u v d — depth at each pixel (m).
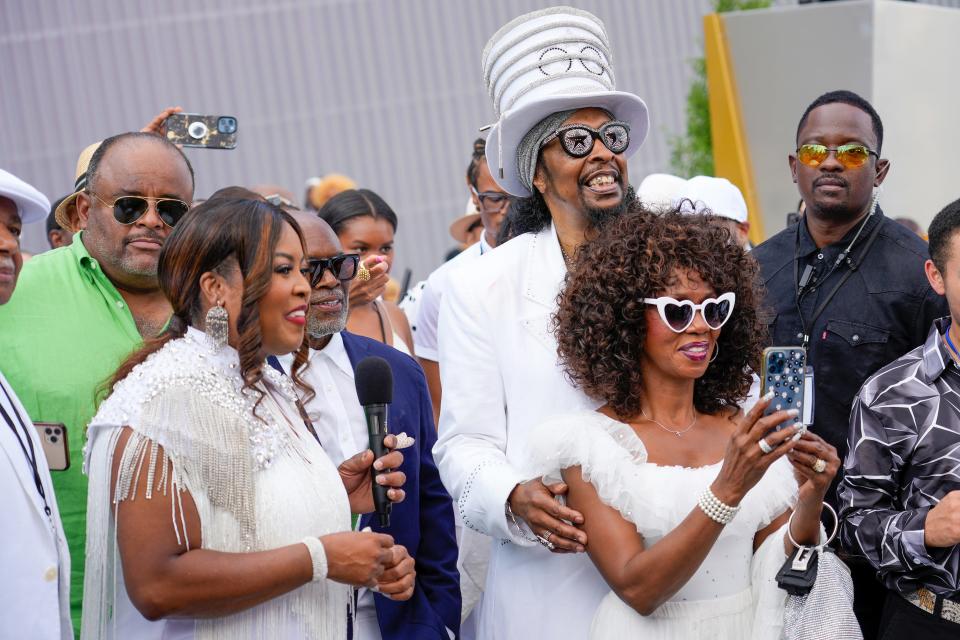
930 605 4.26
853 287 5.20
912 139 8.84
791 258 5.43
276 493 3.50
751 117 9.14
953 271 4.24
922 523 4.14
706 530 3.61
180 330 3.60
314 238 4.59
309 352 4.57
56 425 4.40
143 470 3.33
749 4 11.41
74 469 4.43
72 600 4.41
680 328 3.86
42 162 13.59
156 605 3.32
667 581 3.67
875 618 4.96
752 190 9.19
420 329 6.71
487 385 4.34
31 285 4.66
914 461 4.33
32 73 13.56
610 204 4.42
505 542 4.29
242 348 3.52
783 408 3.68
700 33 15.02
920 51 8.86
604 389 3.99
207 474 3.39
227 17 14.08
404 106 14.52
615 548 3.80
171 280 3.57
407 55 14.56
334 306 4.54
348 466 3.96
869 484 4.40
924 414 4.33
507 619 4.22
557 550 3.91
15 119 13.53
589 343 3.99
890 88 8.71
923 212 8.91
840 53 8.73
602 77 4.52
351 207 6.89
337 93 14.41
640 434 3.99
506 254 4.50
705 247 3.90
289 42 14.29
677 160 12.22
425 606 4.50
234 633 3.47
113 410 3.42
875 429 4.40
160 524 3.32
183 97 13.95
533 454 3.94
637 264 3.92
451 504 4.82
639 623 3.88
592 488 3.88
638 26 14.88
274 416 3.65
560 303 4.12
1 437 3.59
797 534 3.95
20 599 3.53
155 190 4.66
